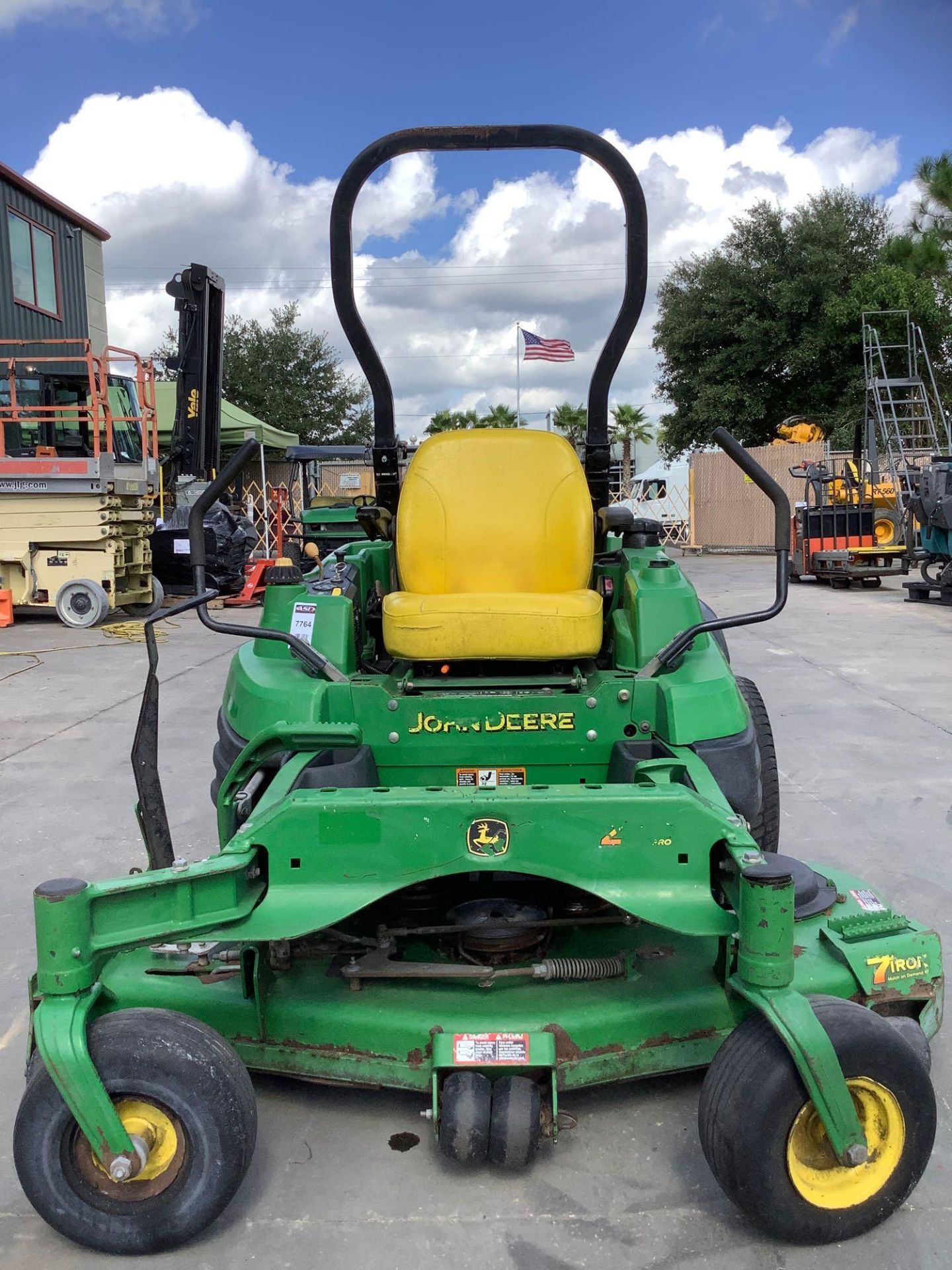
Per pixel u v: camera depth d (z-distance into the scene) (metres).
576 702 3.14
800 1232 2.14
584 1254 2.19
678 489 27.86
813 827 4.74
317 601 3.47
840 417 25.98
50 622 12.42
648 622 3.33
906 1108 2.15
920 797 5.16
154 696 2.80
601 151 3.39
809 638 10.06
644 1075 2.50
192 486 15.05
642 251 3.53
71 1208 2.16
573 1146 2.55
